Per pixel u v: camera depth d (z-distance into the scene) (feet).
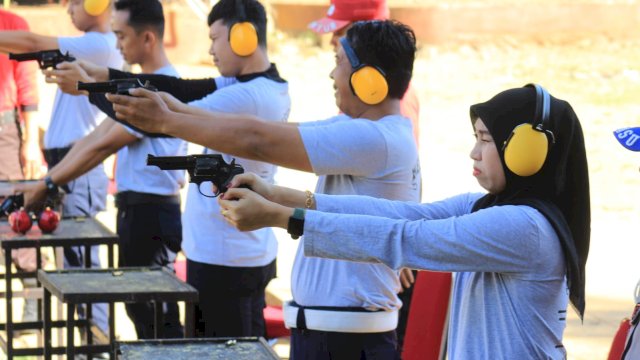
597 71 68.39
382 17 19.21
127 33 19.80
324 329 13.82
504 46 75.87
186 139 13.11
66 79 17.19
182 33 67.62
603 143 49.83
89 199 23.38
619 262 31.04
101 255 29.27
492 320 10.36
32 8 67.87
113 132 19.39
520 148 10.18
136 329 20.10
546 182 10.44
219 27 17.11
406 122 13.91
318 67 68.49
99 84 13.60
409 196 13.78
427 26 76.54
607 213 37.73
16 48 21.39
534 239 10.06
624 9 77.56
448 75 68.13
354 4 18.83
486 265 10.14
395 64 13.57
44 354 16.55
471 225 10.12
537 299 10.20
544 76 67.41
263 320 18.03
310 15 75.36
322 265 13.84
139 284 15.61
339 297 13.75
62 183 19.75
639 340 10.61
